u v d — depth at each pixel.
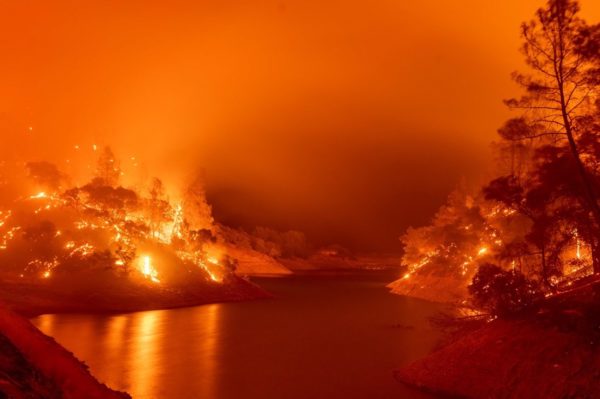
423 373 17.86
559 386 13.45
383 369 20.12
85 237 45.41
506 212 31.56
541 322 16.17
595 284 16.77
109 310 37.69
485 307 19.86
